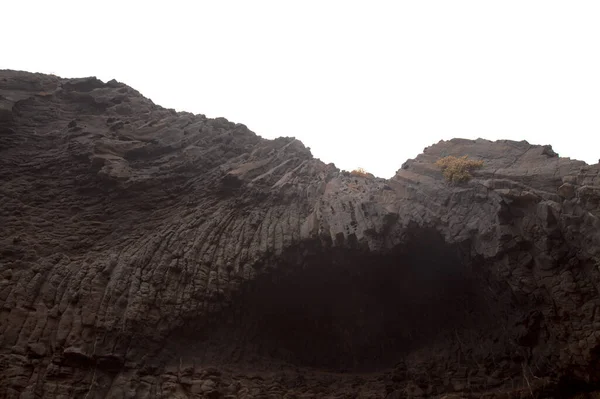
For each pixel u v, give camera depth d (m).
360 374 18.69
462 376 16.34
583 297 13.36
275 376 17.75
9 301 15.80
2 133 23.16
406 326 19.23
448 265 17.91
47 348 15.13
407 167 19.36
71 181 21.67
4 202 20.03
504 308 16.12
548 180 15.16
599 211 13.36
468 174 16.69
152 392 15.41
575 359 13.28
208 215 20.17
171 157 23.00
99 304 16.48
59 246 18.75
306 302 19.62
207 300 17.55
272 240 18.73
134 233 19.67
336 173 23.81
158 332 16.58
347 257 18.14
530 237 14.52
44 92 26.80
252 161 23.09
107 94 27.11
